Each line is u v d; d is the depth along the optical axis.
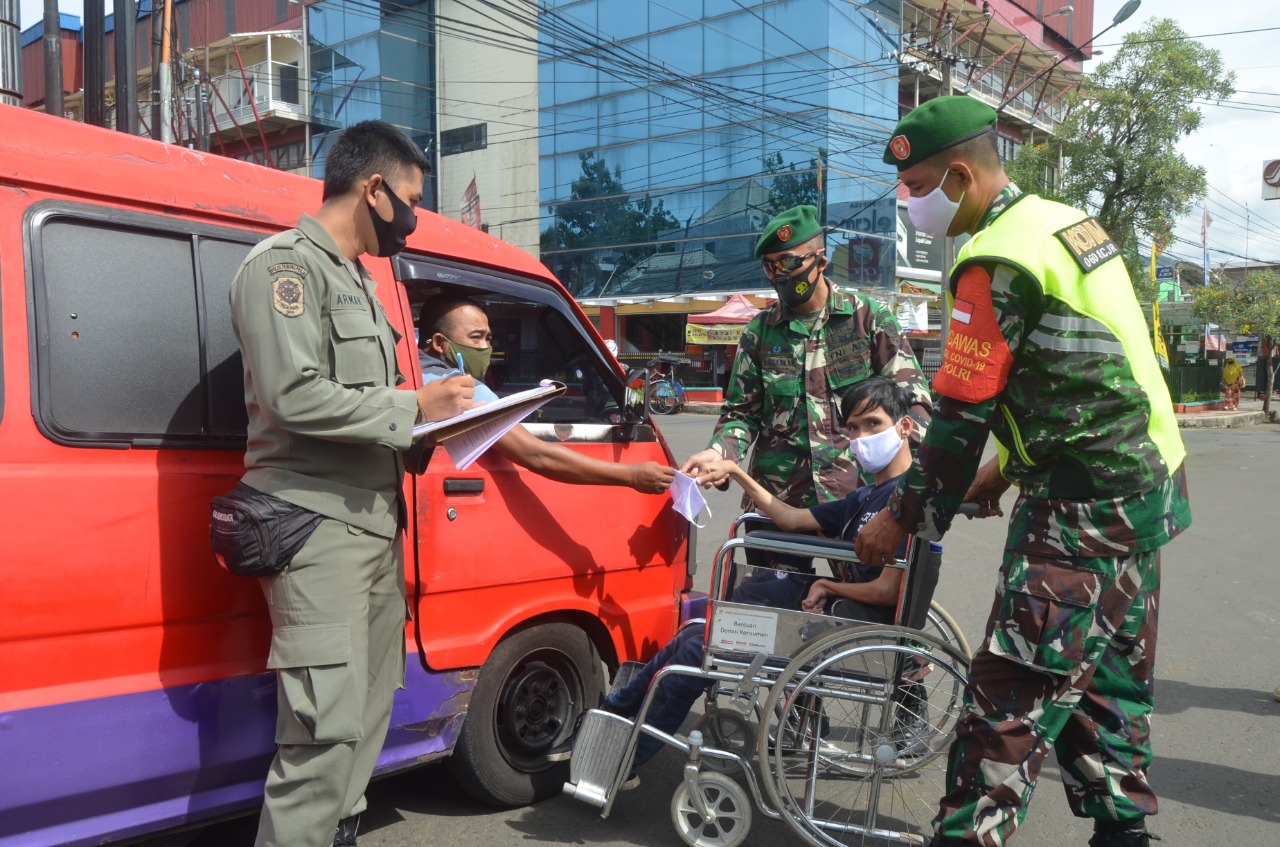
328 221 2.32
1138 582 2.27
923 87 26.88
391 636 2.48
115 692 2.17
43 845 2.10
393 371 2.45
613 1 26.55
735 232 24.97
